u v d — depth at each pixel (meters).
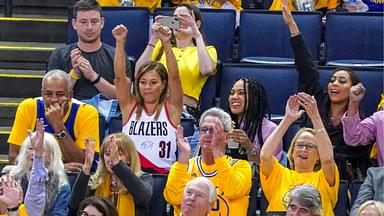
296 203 14.65
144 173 16.11
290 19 18.03
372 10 21.25
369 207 14.51
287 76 18.97
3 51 21.12
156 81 17.19
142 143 17.16
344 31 20.11
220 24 20.22
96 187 15.88
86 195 15.69
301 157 16.00
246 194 15.88
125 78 17.34
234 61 20.25
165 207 16.27
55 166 15.88
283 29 20.17
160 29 17.28
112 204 14.98
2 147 19.58
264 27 20.20
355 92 17.16
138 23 20.22
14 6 22.39
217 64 19.03
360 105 18.77
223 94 18.89
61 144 16.83
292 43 17.97
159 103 17.27
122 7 20.33
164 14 20.22
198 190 14.73
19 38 21.69
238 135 16.67
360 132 17.22
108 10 20.31
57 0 22.39
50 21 21.67
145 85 17.20
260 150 16.67
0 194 14.20
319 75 18.47
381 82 18.86
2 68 21.22
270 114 18.14
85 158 15.88
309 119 17.48
